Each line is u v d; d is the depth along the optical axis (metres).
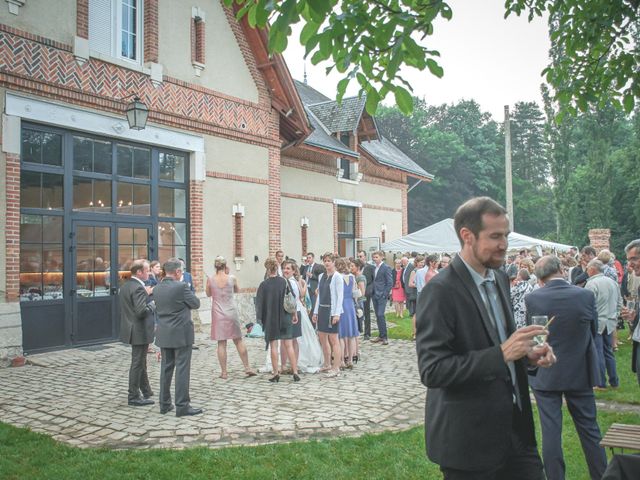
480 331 2.39
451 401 2.39
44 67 9.85
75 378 8.12
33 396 7.05
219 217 13.40
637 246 4.94
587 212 34.25
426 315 2.39
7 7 9.32
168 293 6.18
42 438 5.28
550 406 4.03
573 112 4.91
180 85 12.46
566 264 11.49
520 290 7.44
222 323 8.09
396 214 24.31
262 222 14.56
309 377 8.22
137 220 11.71
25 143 9.77
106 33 11.24
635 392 6.83
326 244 19.64
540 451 4.98
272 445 5.01
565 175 34.81
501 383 2.37
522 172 67.00
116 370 8.70
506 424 2.35
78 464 4.60
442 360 2.30
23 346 9.62
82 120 10.51
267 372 8.57
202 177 12.98
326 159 19.84
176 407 6.13
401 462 4.57
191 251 12.73
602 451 3.96
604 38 4.54
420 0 3.50
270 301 7.85
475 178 52.84
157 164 12.21
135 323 6.62
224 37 13.63
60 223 10.31
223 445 5.15
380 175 23.28
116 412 6.31
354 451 4.87
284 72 14.44
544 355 2.24
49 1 9.97
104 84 10.88
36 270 9.91
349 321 8.95
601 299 6.87
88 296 10.76
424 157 49.56
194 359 9.68
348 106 21.53
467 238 2.49
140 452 4.88
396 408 6.45
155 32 11.94
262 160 14.65
